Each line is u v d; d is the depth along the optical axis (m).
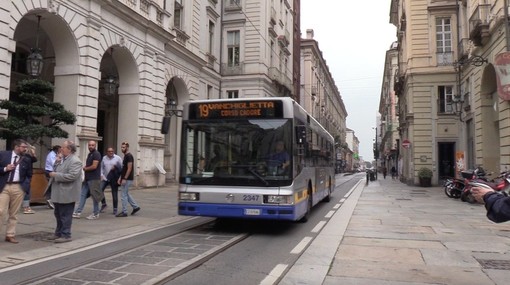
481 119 21.81
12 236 7.84
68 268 6.26
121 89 20.27
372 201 18.30
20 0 13.41
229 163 9.43
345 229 10.41
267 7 34.56
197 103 9.87
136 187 19.98
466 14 25.58
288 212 9.03
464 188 17.80
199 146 9.69
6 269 6.15
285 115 9.38
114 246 7.87
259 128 9.44
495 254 7.69
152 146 21.03
